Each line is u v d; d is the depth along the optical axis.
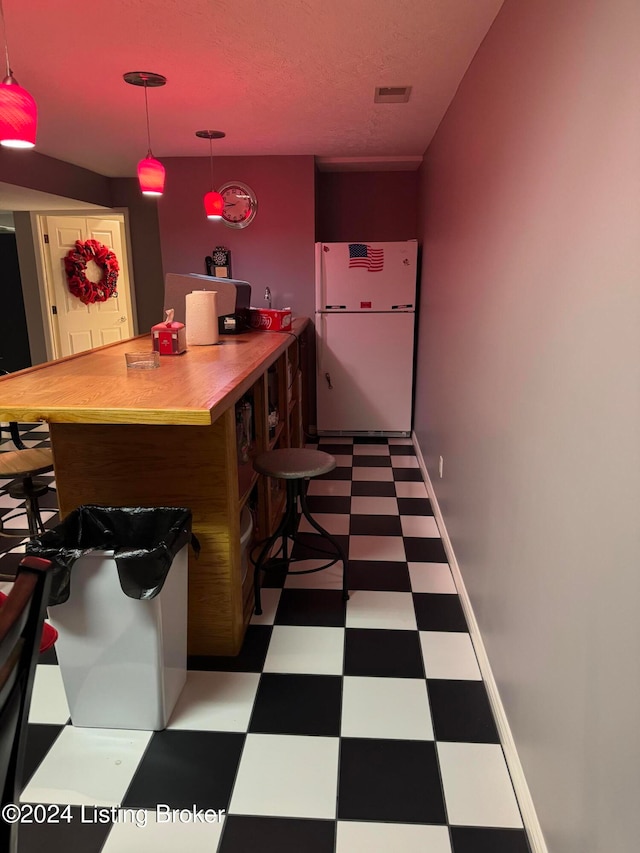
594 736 1.09
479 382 2.21
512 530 1.71
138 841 1.45
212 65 2.50
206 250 4.59
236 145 4.04
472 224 2.41
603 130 1.08
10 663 0.70
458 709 1.88
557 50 1.36
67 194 4.45
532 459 1.51
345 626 2.32
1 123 1.75
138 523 1.83
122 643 1.69
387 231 5.05
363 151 4.30
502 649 1.80
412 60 2.46
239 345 2.94
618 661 0.99
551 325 1.38
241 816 1.51
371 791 1.58
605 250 1.07
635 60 0.95
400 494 3.68
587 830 1.11
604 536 1.06
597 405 1.10
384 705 1.89
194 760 1.68
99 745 1.74
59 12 1.98
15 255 6.09
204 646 2.13
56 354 5.73
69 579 1.62
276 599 2.51
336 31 2.17
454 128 2.93
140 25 2.10
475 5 1.95
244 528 2.44
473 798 1.56
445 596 2.54
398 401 4.71
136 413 1.59
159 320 5.33
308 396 4.85
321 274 4.48
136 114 3.19
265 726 1.81
